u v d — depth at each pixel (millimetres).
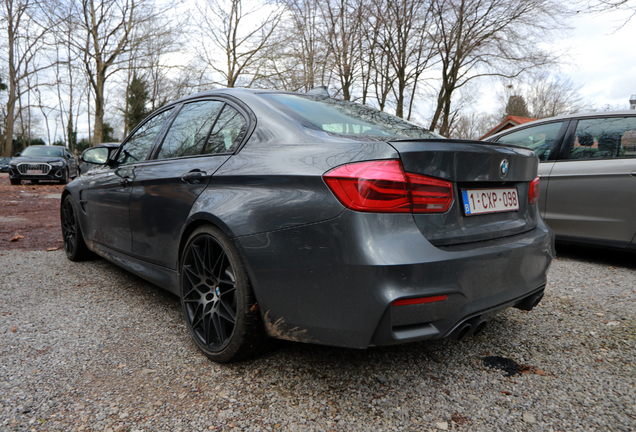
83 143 55031
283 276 1660
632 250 3668
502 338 2293
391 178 1483
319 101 2434
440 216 1592
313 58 18891
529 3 16250
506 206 1919
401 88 19797
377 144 1562
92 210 3375
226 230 1818
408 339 1496
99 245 3355
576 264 3936
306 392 1738
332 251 1523
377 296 1441
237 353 1861
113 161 3232
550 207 4133
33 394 1689
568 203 3994
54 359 1984
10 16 21703
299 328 1662
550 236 2092
